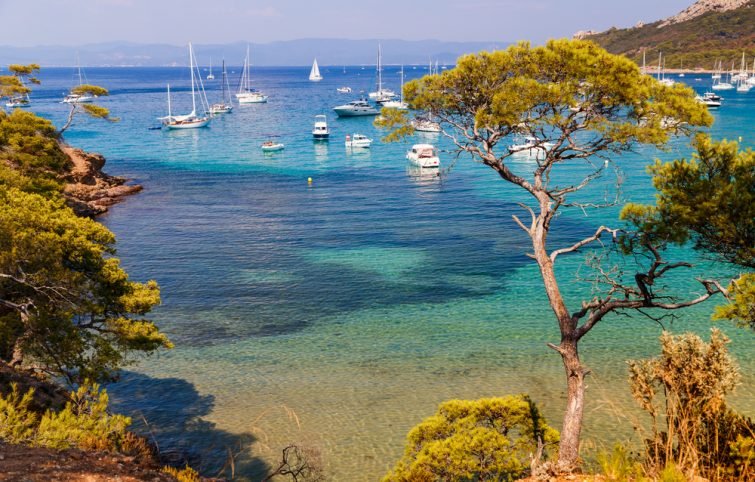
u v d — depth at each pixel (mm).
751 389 26141
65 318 20984
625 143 17062
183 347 32562
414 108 19094
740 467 8844
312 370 29750
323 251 50812
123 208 69625
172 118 155750
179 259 48875
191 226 60438
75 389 26062
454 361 30406
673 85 16547
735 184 14484
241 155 111375
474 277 43625
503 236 54594
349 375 29172
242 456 22484
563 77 17109
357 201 71812
